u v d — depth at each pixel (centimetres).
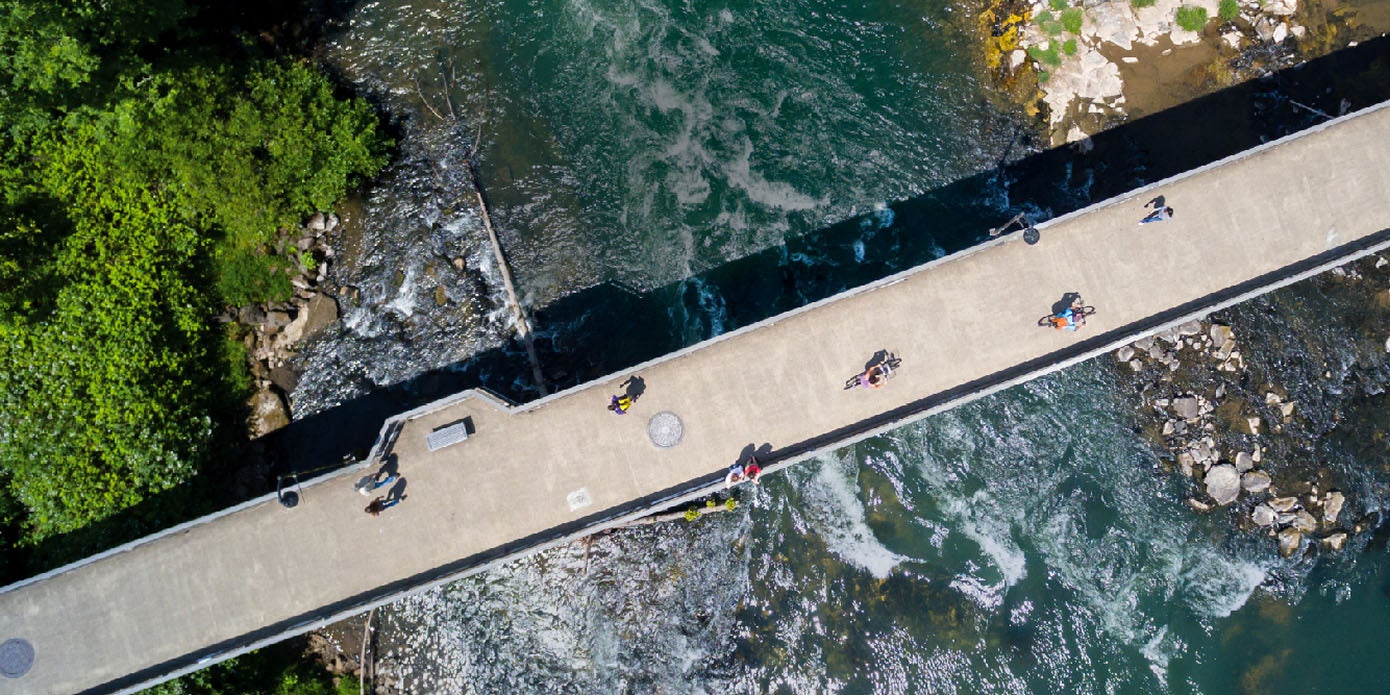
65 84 3581
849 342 3581
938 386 3578
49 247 3869
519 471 3559
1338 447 4019
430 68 4222
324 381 4116
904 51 4188
